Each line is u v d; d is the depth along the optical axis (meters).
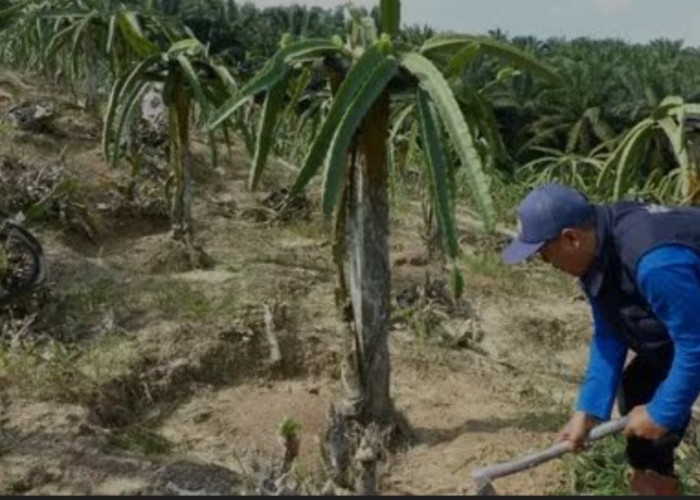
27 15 7.46
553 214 2.45
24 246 4.26
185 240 4.94
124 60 6.01
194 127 7.56
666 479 2.85
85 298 4.28
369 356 3.23
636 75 29.58
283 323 4.20
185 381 3.76
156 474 2.89
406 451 3.31
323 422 3.53
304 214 6.27
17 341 3.72
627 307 2.55
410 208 6.75
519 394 3.88
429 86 2.82
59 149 6.31
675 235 2.39
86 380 3.53
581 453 3.09
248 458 3.20
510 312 4.97
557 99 26.36
